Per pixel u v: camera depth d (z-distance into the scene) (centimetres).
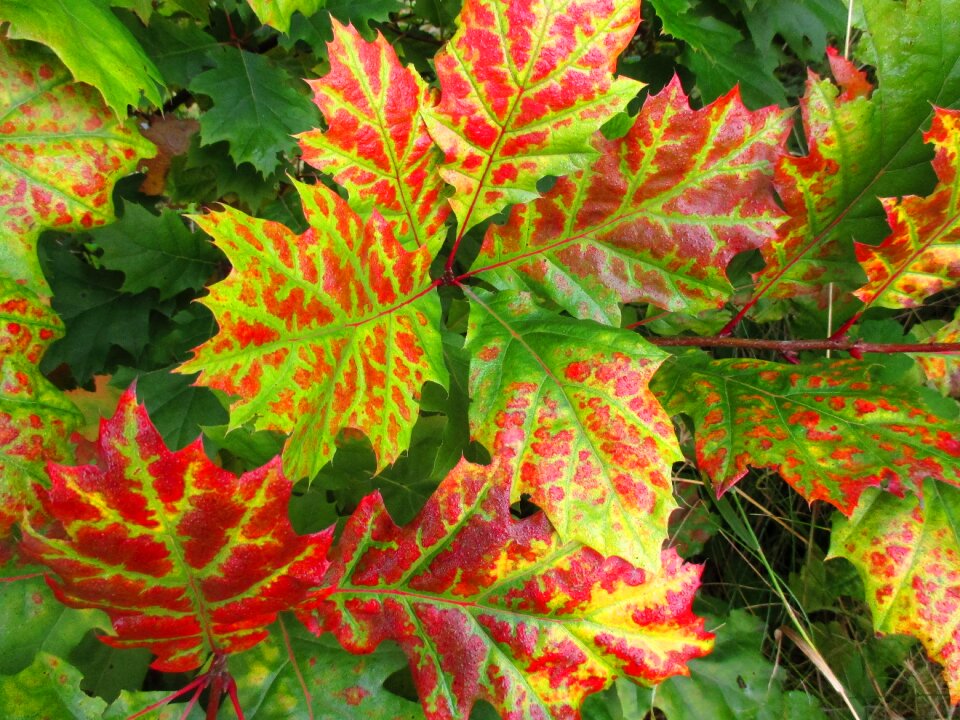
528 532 30
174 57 42
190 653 28
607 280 33
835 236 36
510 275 33
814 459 33
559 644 30
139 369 44
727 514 42
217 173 43
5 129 28
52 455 29
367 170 30
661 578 31
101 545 23
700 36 41
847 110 33
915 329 49
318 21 43
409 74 29
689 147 31
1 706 27
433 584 31
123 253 43
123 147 30
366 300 28
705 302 33
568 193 32
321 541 26
